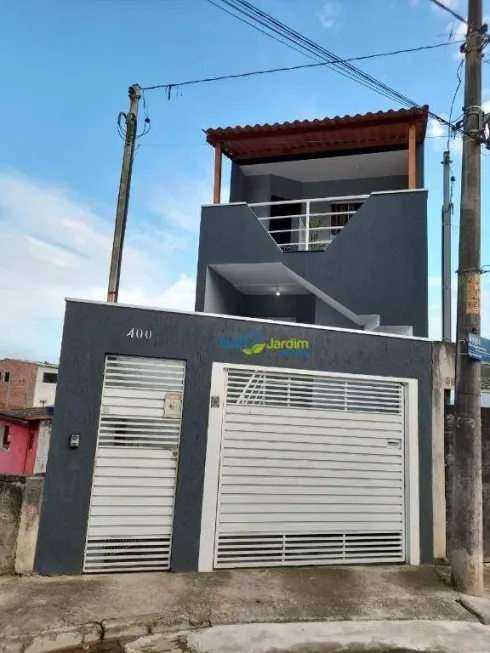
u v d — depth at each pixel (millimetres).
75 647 4113
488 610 5012
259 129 10078
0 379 30797
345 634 4453
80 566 5520
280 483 6227
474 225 6078
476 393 5836
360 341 6758
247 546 5996
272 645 4211
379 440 6676
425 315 8219
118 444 5867
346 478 6473
